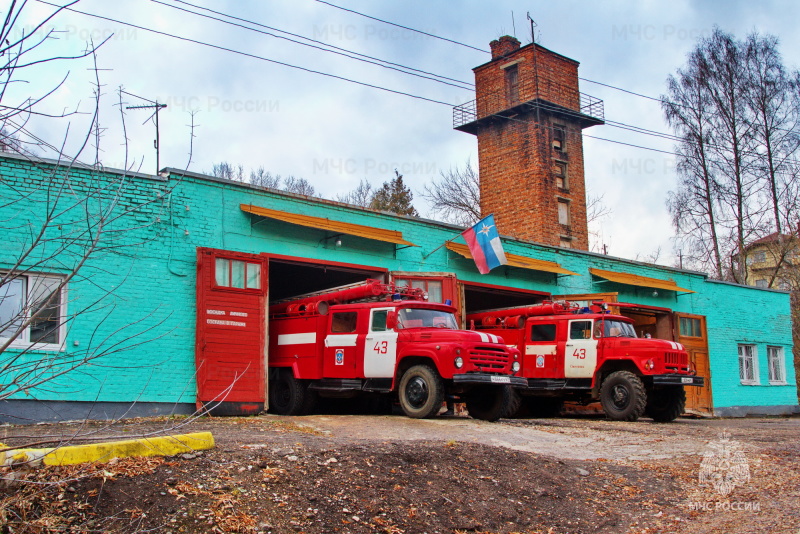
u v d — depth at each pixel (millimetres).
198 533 5977
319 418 13469
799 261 35688
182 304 13508
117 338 12594
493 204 32750
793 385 28094
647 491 9438
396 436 11234
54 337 11844
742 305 26906
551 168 31906
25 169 11859
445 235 18578
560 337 18359
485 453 9539
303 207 15734
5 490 5996
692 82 34656
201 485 6730
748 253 38750
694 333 24688
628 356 17297
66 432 9898
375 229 16688
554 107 32125
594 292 22375
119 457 7000
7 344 5312
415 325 14219
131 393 12586
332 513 6828
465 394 14977
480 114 33812
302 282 19719
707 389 24516
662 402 18344
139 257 13062
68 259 12070
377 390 14148
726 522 8078
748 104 33844
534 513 8062
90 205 12523
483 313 19969
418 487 7883
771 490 9516
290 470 7512
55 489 6148
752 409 26000
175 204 13742
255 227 14891
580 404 19141
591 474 9867
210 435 7949
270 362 15805
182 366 13312
